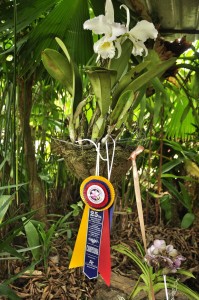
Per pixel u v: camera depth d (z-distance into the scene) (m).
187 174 1.45
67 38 1.04
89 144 0.66
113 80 0.63
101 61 0.69
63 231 1.08
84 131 0.68
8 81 1.02
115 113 0.65
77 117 0.66
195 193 1.38
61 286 0.93
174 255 0.75
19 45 0.94
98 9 1.07
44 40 0.97
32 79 1.08
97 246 0.64
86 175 0.68
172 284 0.83
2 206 0.82
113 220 1.20
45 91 1.30
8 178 1.04
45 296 0.89
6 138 1.00
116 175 0.69
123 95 0.63
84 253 0.66
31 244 0.96
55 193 1.34
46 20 0.99
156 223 1.31
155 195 1.27
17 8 0.97
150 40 1.10
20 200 1.13
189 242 1.22
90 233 0.65
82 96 0.69
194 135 1.58
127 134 1.04
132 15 1.09
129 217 1.30
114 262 1.02
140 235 1.19
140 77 0.67
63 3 1.00
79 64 1.08
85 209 0.66
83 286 0.95
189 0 1.25
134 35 0.64
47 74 1.13
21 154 1.11
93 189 0.63
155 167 1.50
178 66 1.22
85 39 1.07
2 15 0.98
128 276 0.94
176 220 1.40
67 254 1.06
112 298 0.87
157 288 0.82
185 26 1.51
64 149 0.67
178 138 1.70
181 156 1.44
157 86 0.96
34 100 1.35
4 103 1.12
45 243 0.97
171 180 1.48
